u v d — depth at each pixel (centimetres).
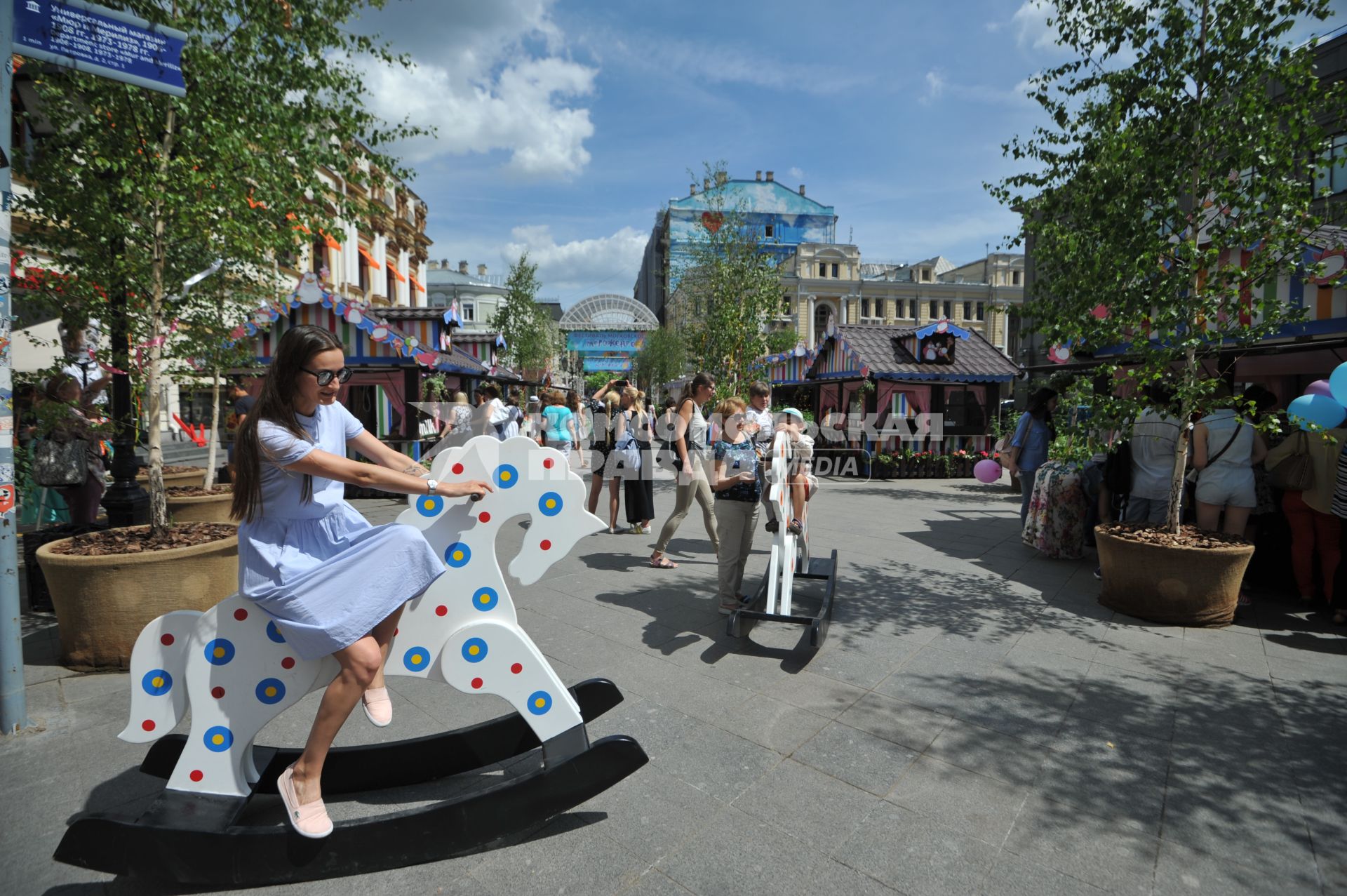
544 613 500
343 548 232
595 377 4666
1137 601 490
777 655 420
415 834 227
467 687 250
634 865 230
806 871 227
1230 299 472
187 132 427
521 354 3259
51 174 426
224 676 228
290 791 220
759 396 550
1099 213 494
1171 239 521
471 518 250
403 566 227
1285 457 528
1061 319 511
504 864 231
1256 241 463
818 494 1189
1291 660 414
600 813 260
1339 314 554
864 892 217
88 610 381
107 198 418
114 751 303
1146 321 500
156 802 223
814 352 1708
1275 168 453
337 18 464
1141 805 265
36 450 573
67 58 319
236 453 216
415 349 1068
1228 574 462
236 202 441
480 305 5425
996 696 362
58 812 258
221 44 446
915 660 413
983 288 5606
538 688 253
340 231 512
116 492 528
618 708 348
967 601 535
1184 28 463
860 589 565
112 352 479
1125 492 607
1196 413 527
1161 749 308
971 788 277
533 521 254
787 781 282
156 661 231
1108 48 495
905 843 242
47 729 321
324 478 212
